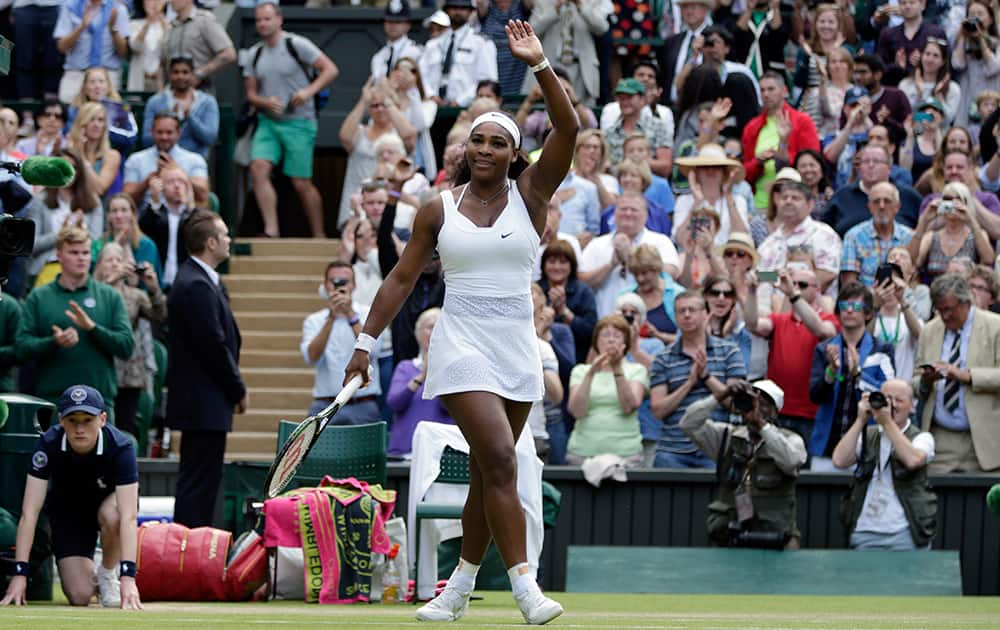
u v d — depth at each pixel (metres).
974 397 21.39
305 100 30.66
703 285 22.34
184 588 16.77
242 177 31.42
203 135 28.66
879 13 31.31
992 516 21.22
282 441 18.81
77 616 12.15
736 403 20.08
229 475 19.36
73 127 26.59
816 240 24.36
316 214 30.88
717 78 28.34
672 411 21.56
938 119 27.89
